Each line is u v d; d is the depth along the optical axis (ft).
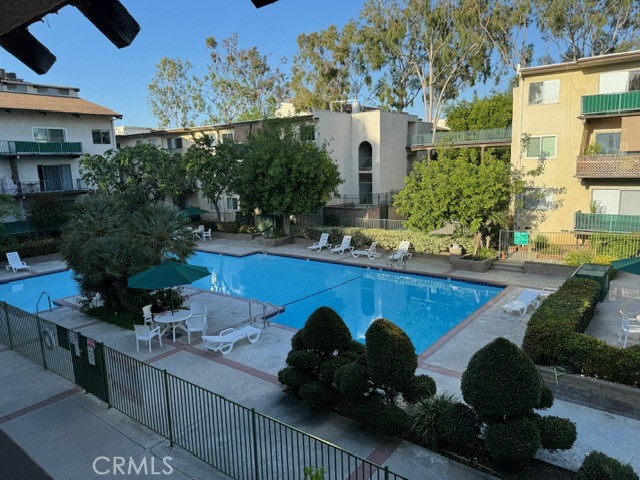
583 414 28.14
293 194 89.51
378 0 136.56
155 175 104.94
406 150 121.29
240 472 23.13
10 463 24.84
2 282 73.15
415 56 145.38
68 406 31.24
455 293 63.21
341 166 114.62
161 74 199.31
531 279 61.77
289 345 40.68
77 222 49.62
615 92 71.26
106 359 31.01
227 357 38.40
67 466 24.47
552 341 31.37
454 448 24.14
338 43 156.66
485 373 21.18
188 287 63.00
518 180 70.03
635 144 68.74
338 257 81.35
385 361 24.45
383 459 23.47
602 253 64.59
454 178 66.80
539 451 23.89
